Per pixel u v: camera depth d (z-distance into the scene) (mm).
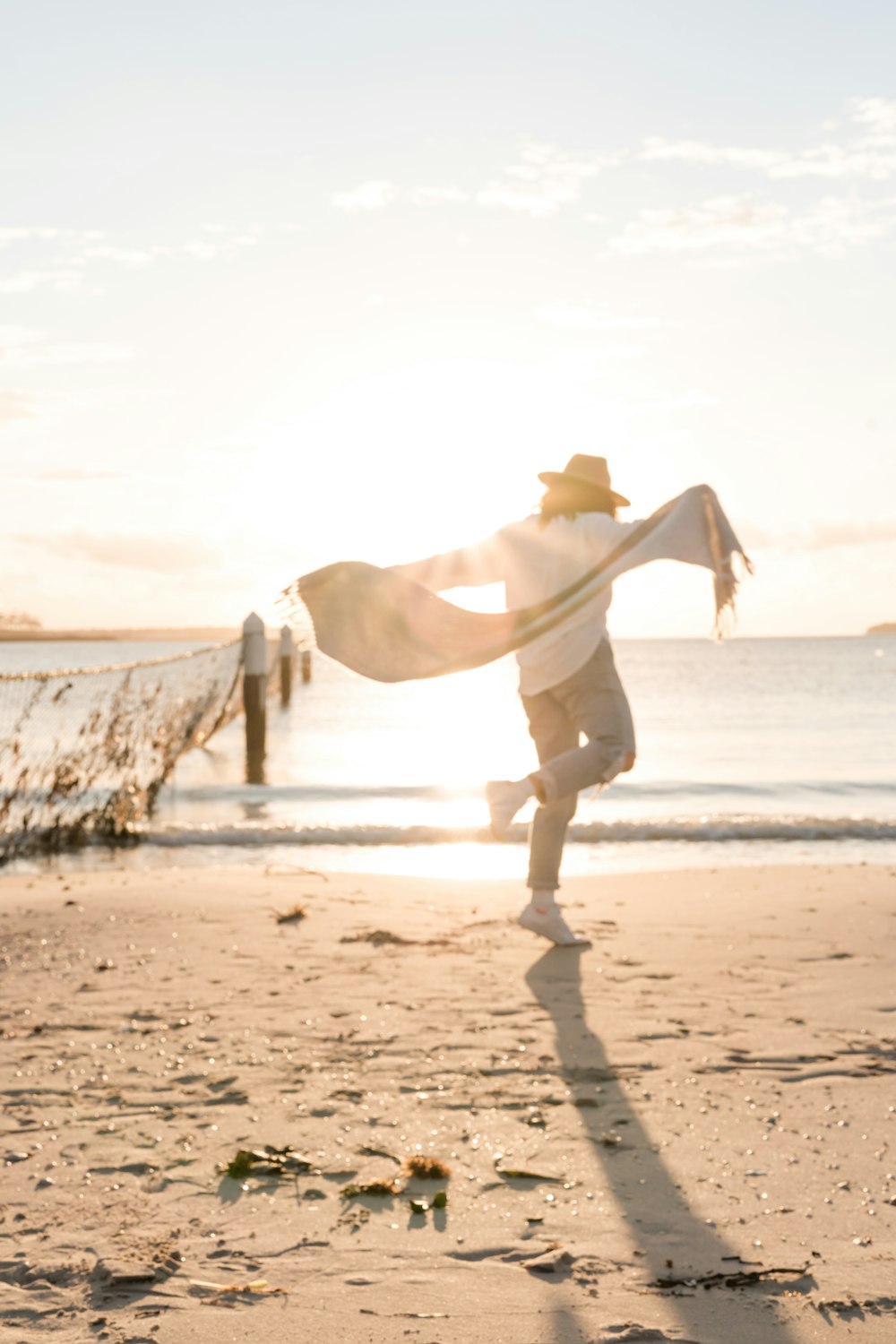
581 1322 2334
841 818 12391
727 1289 2484
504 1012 4684
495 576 4656
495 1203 2949
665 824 11969
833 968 5398
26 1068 3994
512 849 11359
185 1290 2486
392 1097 3717
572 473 4816
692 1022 4531
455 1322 2342
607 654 5012
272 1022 4535
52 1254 2654
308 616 3041
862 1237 2746
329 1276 2557
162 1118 3531
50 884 7922
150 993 4988
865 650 140125
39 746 20109
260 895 7336
